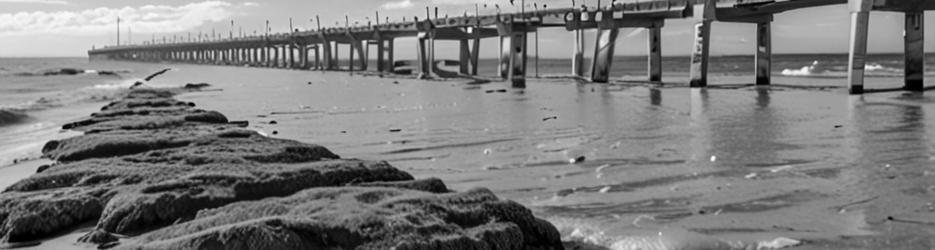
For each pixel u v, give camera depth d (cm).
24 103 3541
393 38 10512
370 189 838
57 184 1012
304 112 3119
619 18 5866
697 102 3428
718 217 996
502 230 742
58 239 809
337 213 712
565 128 2223
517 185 1276
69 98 3991
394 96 4272
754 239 866
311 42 13838
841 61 13238
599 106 3203
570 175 1367
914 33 4009
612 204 1095
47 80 6650
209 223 732
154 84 6262
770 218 987
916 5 3912
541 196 1173
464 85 5775
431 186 934
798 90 4388
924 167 1395
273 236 646
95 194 904
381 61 10612
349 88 5434
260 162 1158
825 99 3522
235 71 12056
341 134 2197
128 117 2347
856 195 1135
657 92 4397
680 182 1277
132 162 1140
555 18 6322
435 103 3578
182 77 8438
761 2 4647
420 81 6850
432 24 8250
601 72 6162
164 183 916
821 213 1014
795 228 926
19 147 1808
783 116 2595
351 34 11338
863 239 862
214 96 4434
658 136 1983
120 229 816
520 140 1941
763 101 3447
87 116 2831
